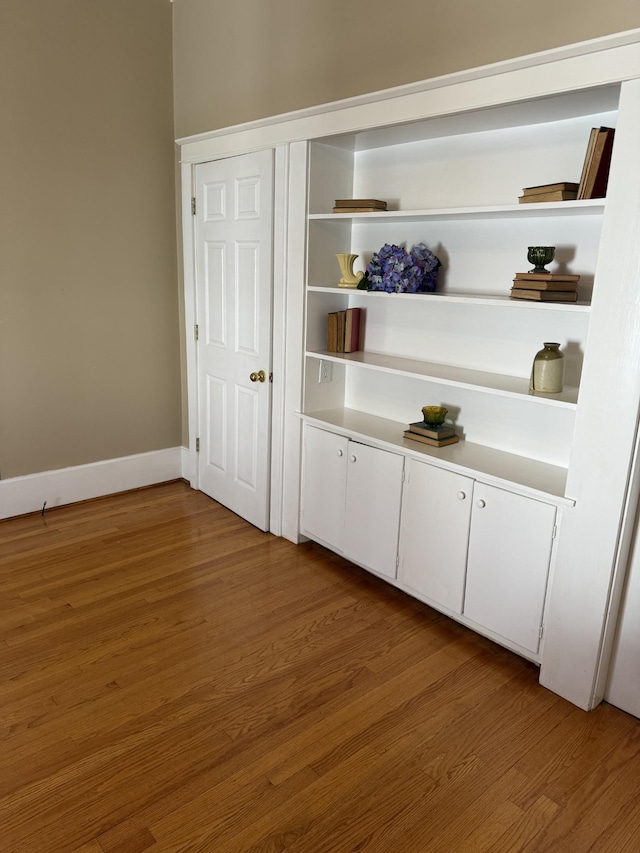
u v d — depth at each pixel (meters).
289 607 2.75
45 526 3.47
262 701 2.17
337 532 3.07
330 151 2.96
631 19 1.85
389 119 2.44
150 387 3.97
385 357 3.03
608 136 1.93
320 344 3.18
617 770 1.92
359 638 2.54
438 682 2.29
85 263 3.54
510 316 2.56
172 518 3.63
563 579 2.15
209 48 3.38
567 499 2.09
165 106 3.69
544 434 2.50
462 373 2.62
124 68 3.48
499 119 2.31
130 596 2.80
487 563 2.40
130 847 1.62
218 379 3.69
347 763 1.91
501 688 2.28
